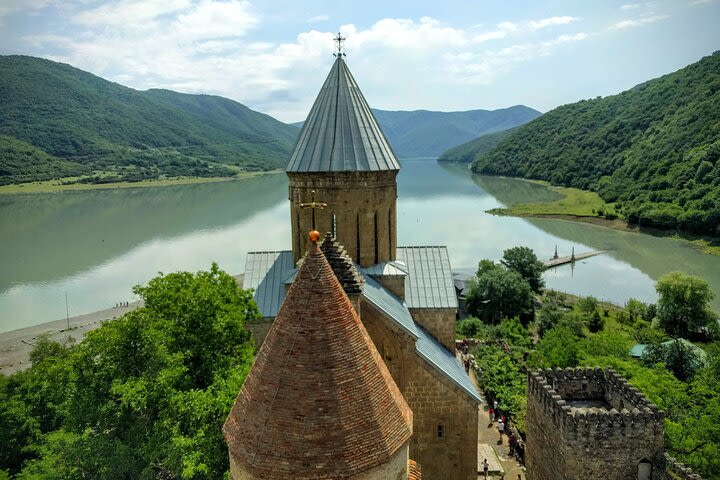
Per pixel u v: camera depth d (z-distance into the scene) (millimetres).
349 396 13664
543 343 51125
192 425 25844
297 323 14117
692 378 45781
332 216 31016
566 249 114500
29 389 35938
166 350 27453
